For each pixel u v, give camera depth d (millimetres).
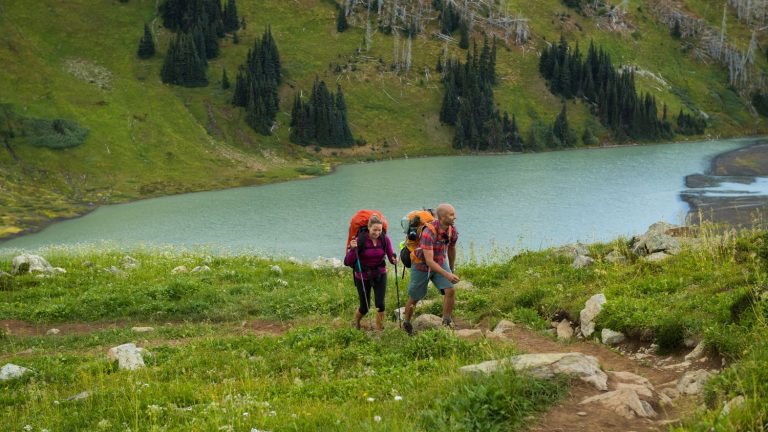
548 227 72562
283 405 7586
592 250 17234
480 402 6168
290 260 26219
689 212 78062
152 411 7422
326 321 14234
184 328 14867
